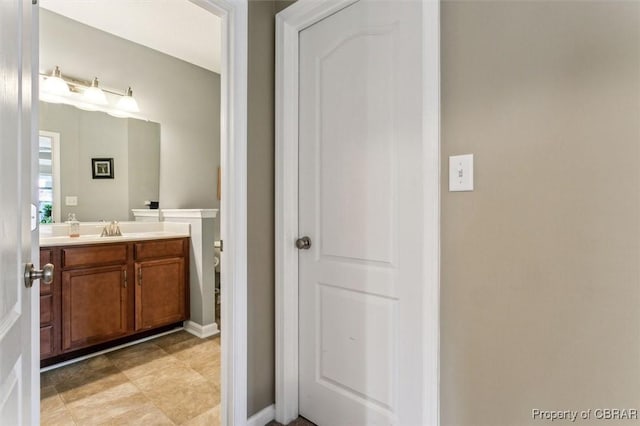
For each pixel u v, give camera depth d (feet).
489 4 3.27
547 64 2.95
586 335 2.79
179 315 9.07
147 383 6.41
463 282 3.45
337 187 4.66
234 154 4.61
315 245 4.97
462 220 3.45
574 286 2.84
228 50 4.58
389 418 4.08
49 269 2.82
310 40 4.99
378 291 4.19
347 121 4.53
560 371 2.91
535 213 3.02
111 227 8.79
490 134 3.26
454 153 3.49
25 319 2.55
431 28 3.61
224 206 4.71
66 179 8.61
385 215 4.11
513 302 3.15
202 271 8.99
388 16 4.05
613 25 2.65
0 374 1.95
